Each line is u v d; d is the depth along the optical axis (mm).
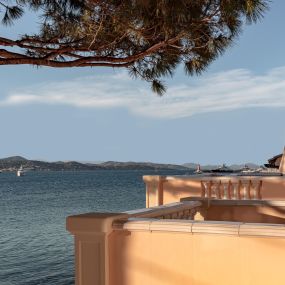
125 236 4504
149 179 10578
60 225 42000
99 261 4434
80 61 6660
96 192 91938
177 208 5871
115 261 4516
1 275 22656
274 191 9938
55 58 7004
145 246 4449
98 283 4441
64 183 141875
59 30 6812
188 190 10328
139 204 64312
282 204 6430
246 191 10055
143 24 6223
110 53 7188
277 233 4008
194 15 5832
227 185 10156
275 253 4035
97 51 7020
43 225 42375
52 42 6949
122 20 6195
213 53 6906
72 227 4465
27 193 91062
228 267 4180
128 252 4488
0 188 113188
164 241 4395
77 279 4492
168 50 7117
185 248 4324
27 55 6988
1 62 6086
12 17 6844
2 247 30734
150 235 4441
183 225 4309
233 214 6684
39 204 65312
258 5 5574
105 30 6719
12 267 24422
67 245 30750
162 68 7543
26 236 35500
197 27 6289
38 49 6793
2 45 6496
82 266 4473
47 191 98000
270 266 4047
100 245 4438
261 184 10023
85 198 75375
